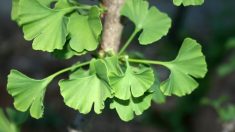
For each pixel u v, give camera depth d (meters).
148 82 0.56
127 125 1.91
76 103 0.56
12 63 2.24
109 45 0.63
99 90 0.57
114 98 0.58
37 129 1.81
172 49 1.90
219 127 1.63
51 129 1.84
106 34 0.63
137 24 0.62
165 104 1.95
